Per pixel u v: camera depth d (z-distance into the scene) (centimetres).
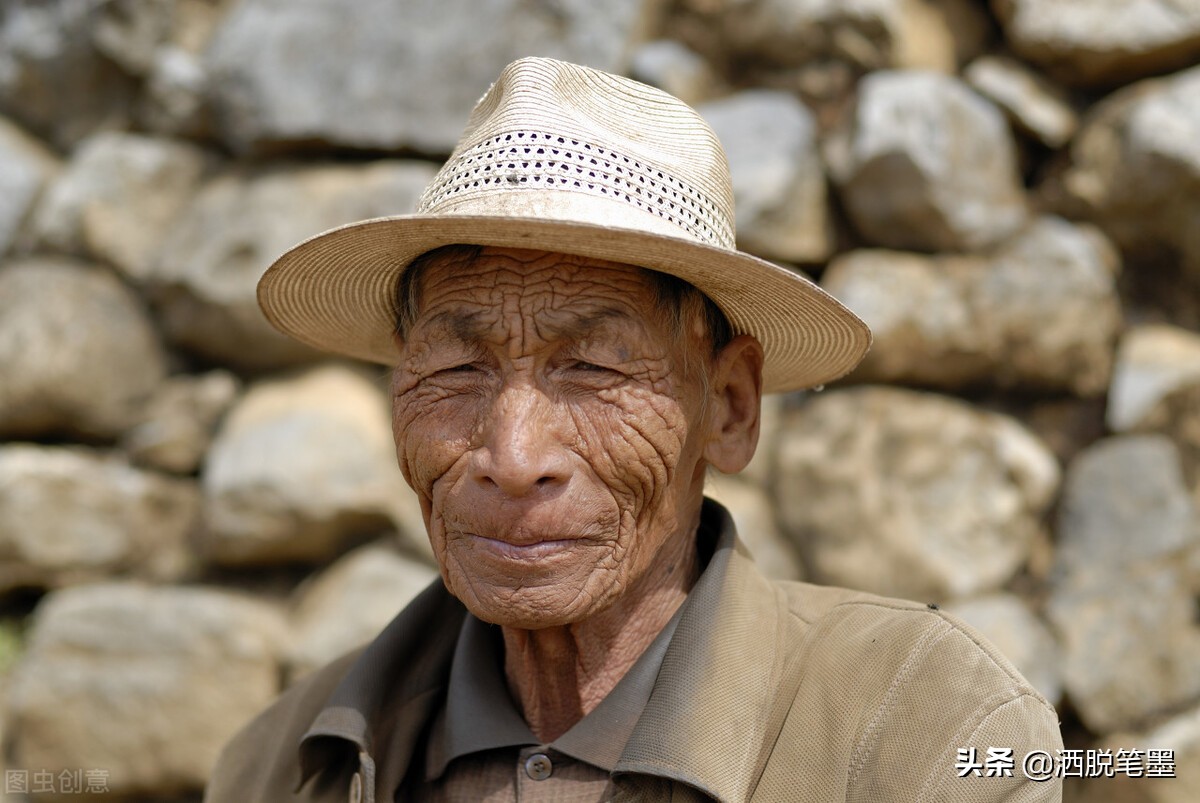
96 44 341
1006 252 288
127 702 297
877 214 297
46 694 299
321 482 300
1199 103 284
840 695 118
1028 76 301
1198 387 276
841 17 303
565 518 115
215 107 332
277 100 322
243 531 303
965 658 118
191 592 306
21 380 318
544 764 124
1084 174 293
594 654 129
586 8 310
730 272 118
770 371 155
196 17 350
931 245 294
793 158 297
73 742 297
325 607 298
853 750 115
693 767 112
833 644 124
